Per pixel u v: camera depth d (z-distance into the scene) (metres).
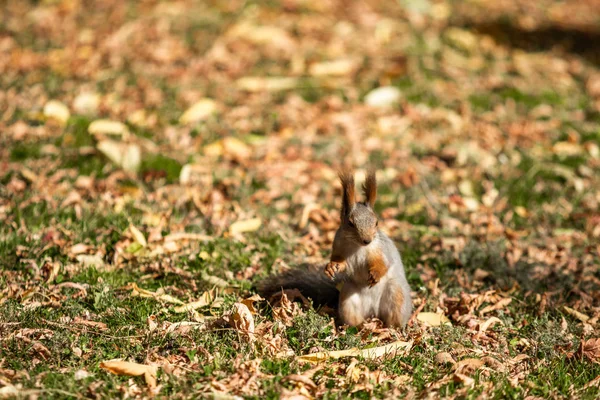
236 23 19.88
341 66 17.36
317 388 6.91
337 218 11.27
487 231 11.10
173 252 9.71
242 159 13.08
